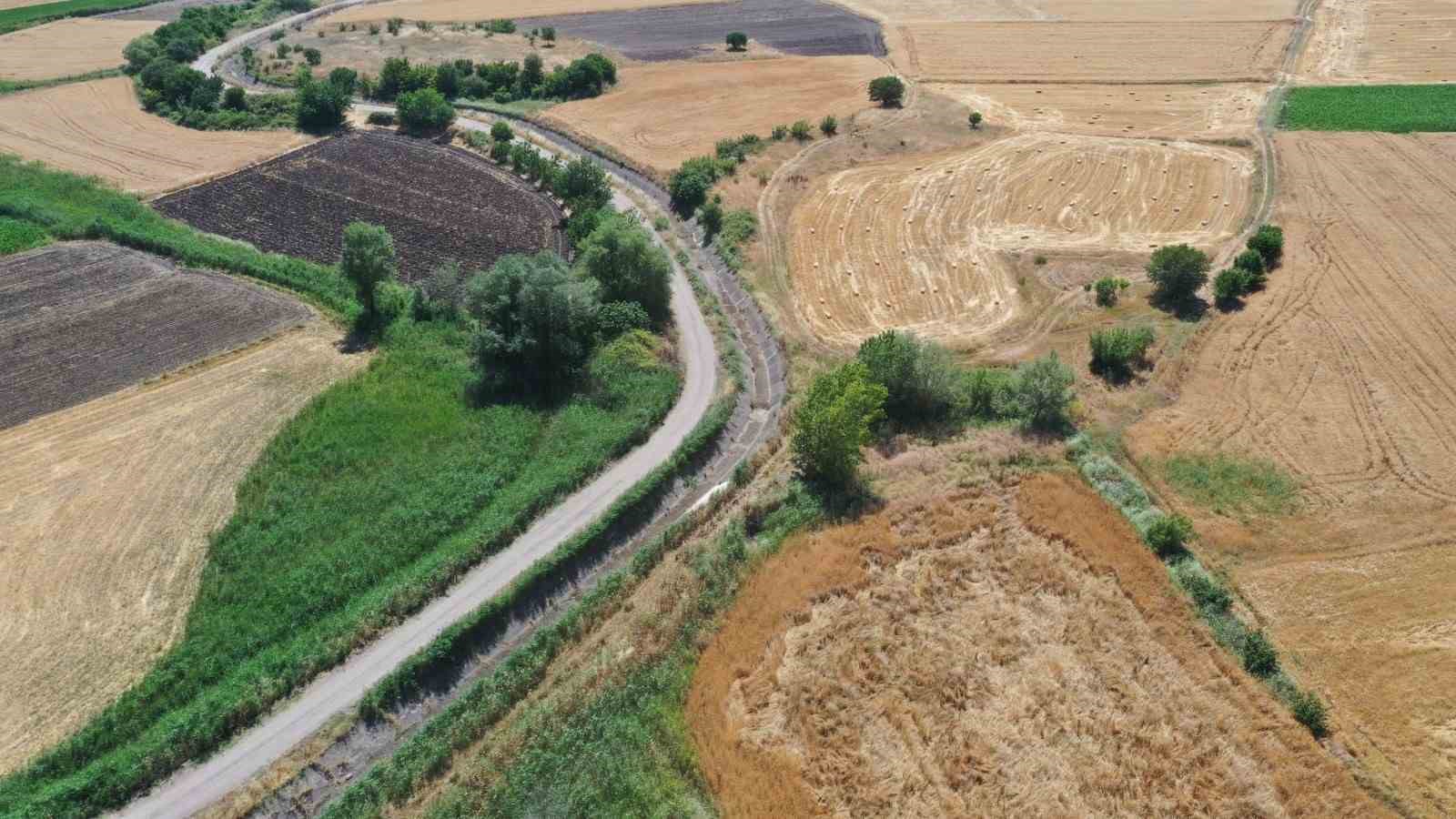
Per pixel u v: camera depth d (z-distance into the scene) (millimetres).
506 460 55938
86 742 39469
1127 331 64562
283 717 41750
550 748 39531
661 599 46469
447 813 37188
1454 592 45375
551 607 48031
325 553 48812
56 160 99562
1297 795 36750
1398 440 55469
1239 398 59688
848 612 45469
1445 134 95562
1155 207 86688
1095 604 45406
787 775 38031
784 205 89188
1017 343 68000
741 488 55031
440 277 72625
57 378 63875
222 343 68062
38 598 46281
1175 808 36594
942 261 79688
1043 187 91125
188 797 38594
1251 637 42875
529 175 97500
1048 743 39156
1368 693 40844
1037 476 53406
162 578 47656
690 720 40500
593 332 67188
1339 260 74938
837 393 53750
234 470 55188
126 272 77312
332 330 70125
